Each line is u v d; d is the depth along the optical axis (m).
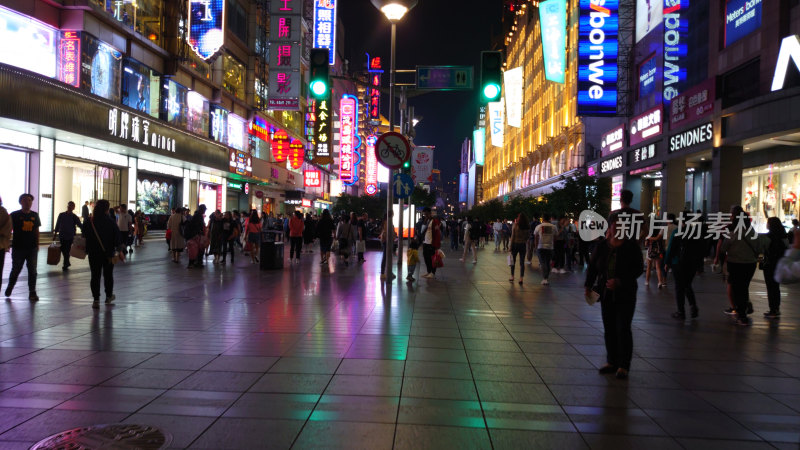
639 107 36.03
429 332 7.14
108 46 24.19
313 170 62.19
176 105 31.52
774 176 25.58
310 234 23.19
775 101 20.30
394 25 13.36
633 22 37.22
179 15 29.81
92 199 25.55
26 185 21.06
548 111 63.69
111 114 22.56
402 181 12.72
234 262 17.69
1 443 3.44
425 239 14.48
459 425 3.91
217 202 41.19
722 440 3.76
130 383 4.71
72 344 6.11
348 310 8.76
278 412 4.07
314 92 12.51
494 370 5.39
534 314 8.80
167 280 12.45
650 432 3.87
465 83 12.82
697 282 14.48
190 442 3.50
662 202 30.06
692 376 5.35
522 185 81.19
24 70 17.38
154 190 32.00
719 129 23.89
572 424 3.99
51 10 21.08
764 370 5.62
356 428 3.79
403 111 21.28
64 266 13.83
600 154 44.12
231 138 40.59
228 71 39.41
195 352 5.82
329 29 46.19
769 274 8.88
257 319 7.82
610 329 5.47
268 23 46.97
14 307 8.50
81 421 3.84
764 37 22.31
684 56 30.88
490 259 22.19
